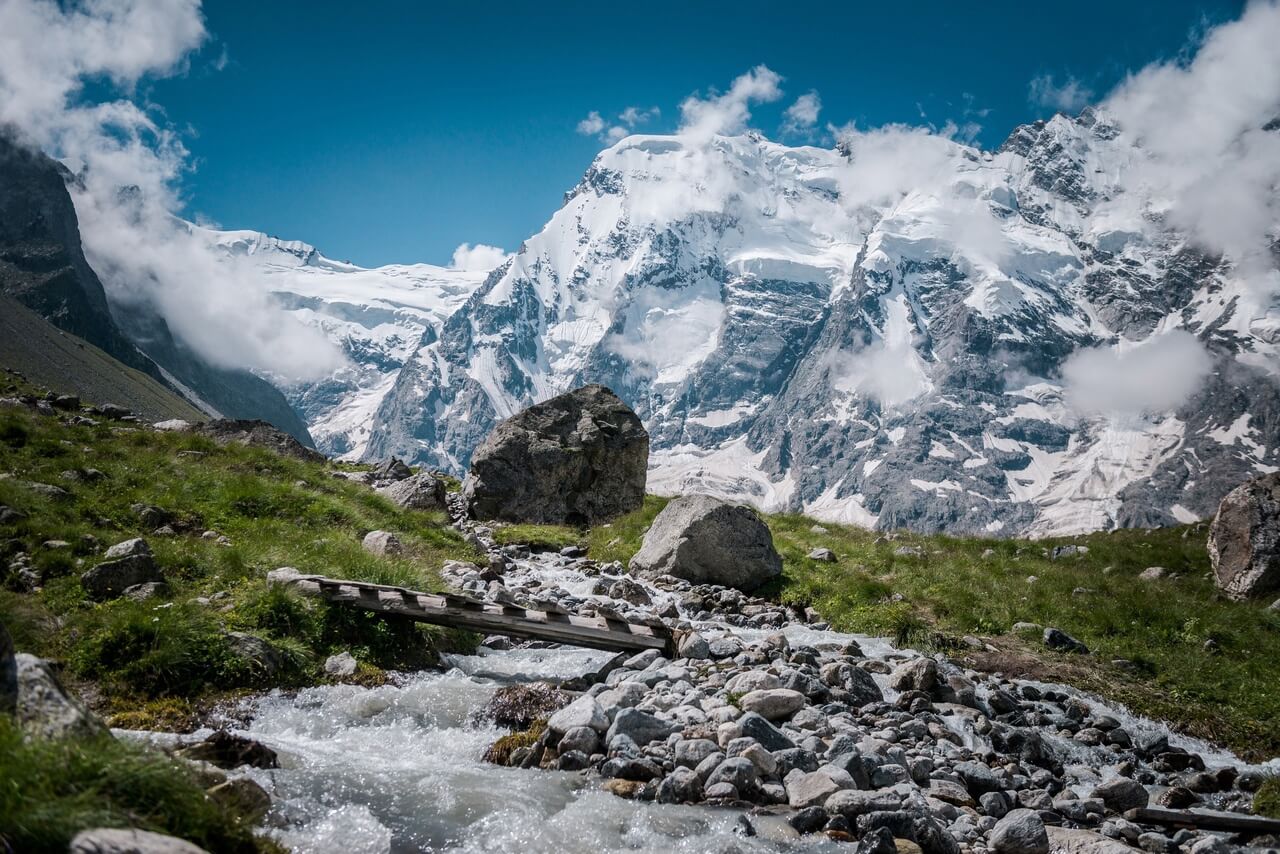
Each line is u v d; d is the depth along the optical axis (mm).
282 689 12617
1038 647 19094
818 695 13844
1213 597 24406
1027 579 24453
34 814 5582
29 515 17359
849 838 9070
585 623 15781
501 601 17422
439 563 21875
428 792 9578
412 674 14195
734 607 21281
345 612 14922
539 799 9516
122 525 18500
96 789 6262
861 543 30453
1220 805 12000
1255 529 24422
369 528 22781
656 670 14438
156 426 34281
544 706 12445
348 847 8070
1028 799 11156
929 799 10414
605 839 8688
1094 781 12516
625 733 11055
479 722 12242
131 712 11203
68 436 25297
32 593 14227
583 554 27812
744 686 13625
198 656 12453
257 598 14414
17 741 6176
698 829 9023
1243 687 17203
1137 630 20562
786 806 9781
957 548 30969
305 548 18594
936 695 15242
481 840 8523
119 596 14344
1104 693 16562
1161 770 13594
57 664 12016
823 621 20750
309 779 9625
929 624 19953
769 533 23969
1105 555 29641
